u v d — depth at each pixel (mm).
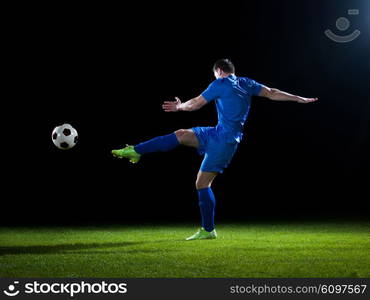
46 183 25125
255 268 8781
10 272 8602
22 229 15891
